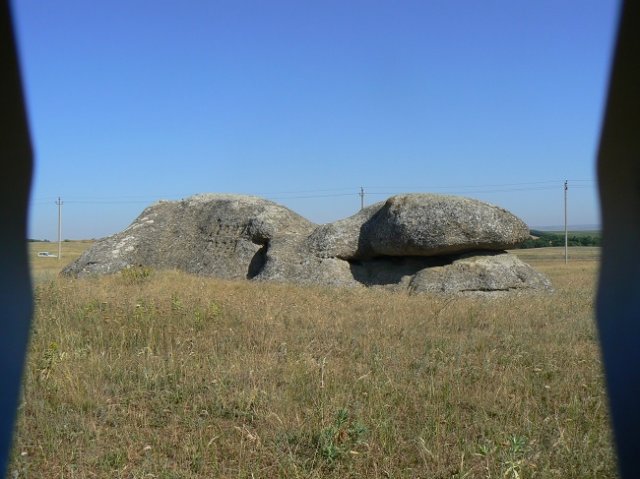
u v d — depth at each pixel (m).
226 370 6.92
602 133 3.14
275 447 4.89
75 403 5.87
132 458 4.79
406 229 17.03
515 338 9.26
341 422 5.12
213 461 4.71
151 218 22.59
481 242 16.83
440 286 16.33
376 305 12.39
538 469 4.52
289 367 7.05
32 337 8.02
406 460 4.79
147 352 7.56
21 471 4.44
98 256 20.86
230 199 22.00
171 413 5.75
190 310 10.39
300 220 21.28
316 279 18.23
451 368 7.13
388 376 6.68
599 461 4.64
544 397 6.30
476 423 5.46
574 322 10.84
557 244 79.81
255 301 12.09
